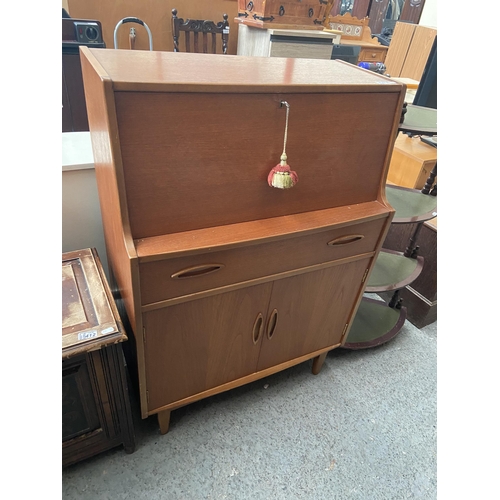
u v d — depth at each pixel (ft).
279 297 3.74
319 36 7.29
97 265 3.72
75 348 2.87
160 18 7.96
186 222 2.96
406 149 6.64
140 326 3.08
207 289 3.20
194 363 3.67
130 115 2.37
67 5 7.10
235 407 4.49
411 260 5.67
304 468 3.95
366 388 4.91
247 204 3.15
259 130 2.85
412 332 5.96
